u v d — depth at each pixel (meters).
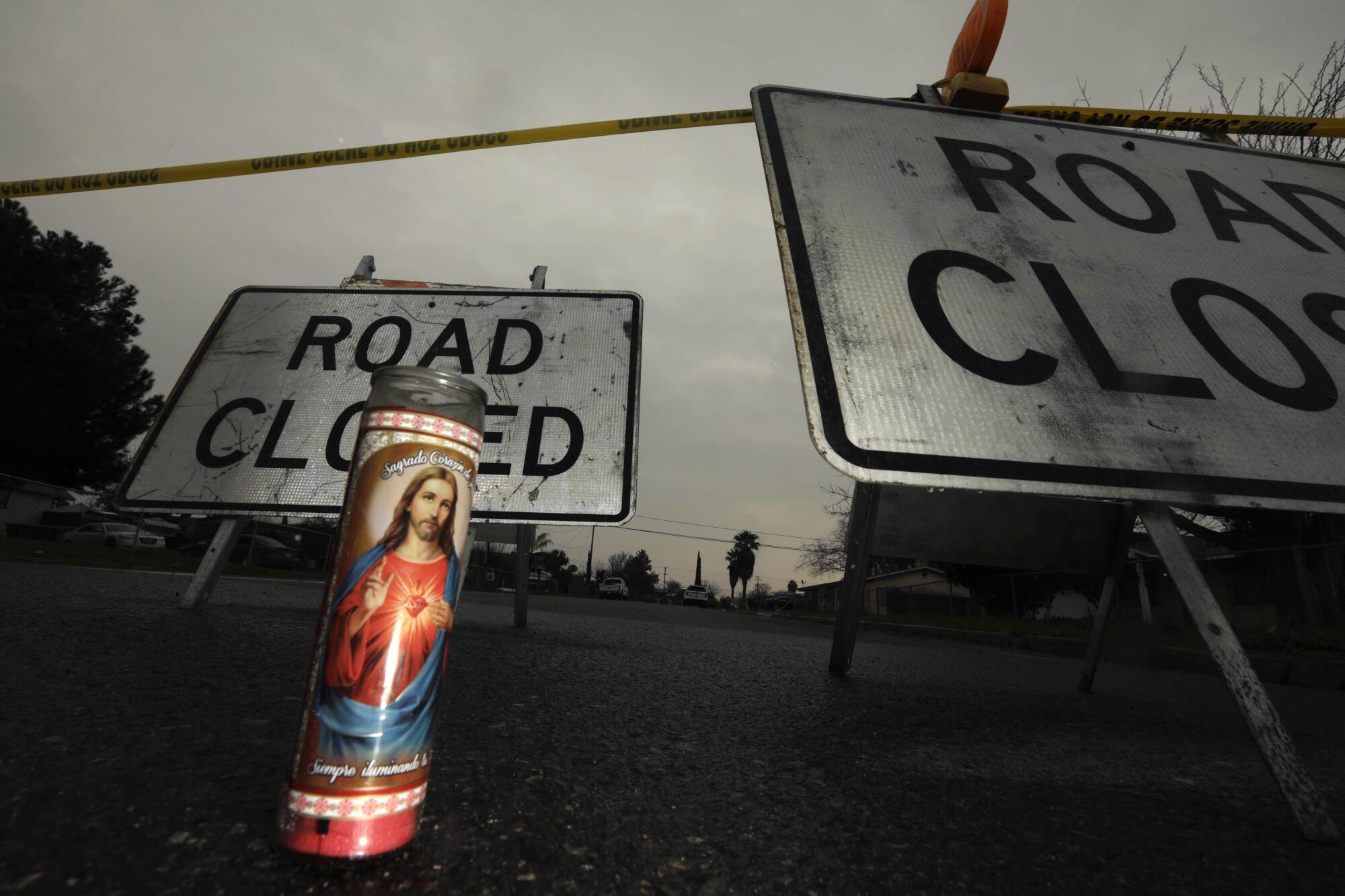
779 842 0.79
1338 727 2.02
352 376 2.53
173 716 1.09
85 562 6.63
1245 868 0.78
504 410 2.51
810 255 1.26
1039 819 0.92
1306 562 7.52
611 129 2.57
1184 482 1.02
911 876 0.72
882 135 1.63
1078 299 1.27
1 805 0.72
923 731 1.44
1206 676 3.44
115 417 22.25
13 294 21.70
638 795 0.91
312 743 0.63
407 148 2.58
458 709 1.32
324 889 0.59
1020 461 1.02
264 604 3.00
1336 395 1.17
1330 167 1.81
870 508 2.21
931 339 1.16
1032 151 1.68
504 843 0.72
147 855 0.63
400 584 0.67
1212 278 1.37
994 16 1.78
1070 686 2.52
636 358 2.64
